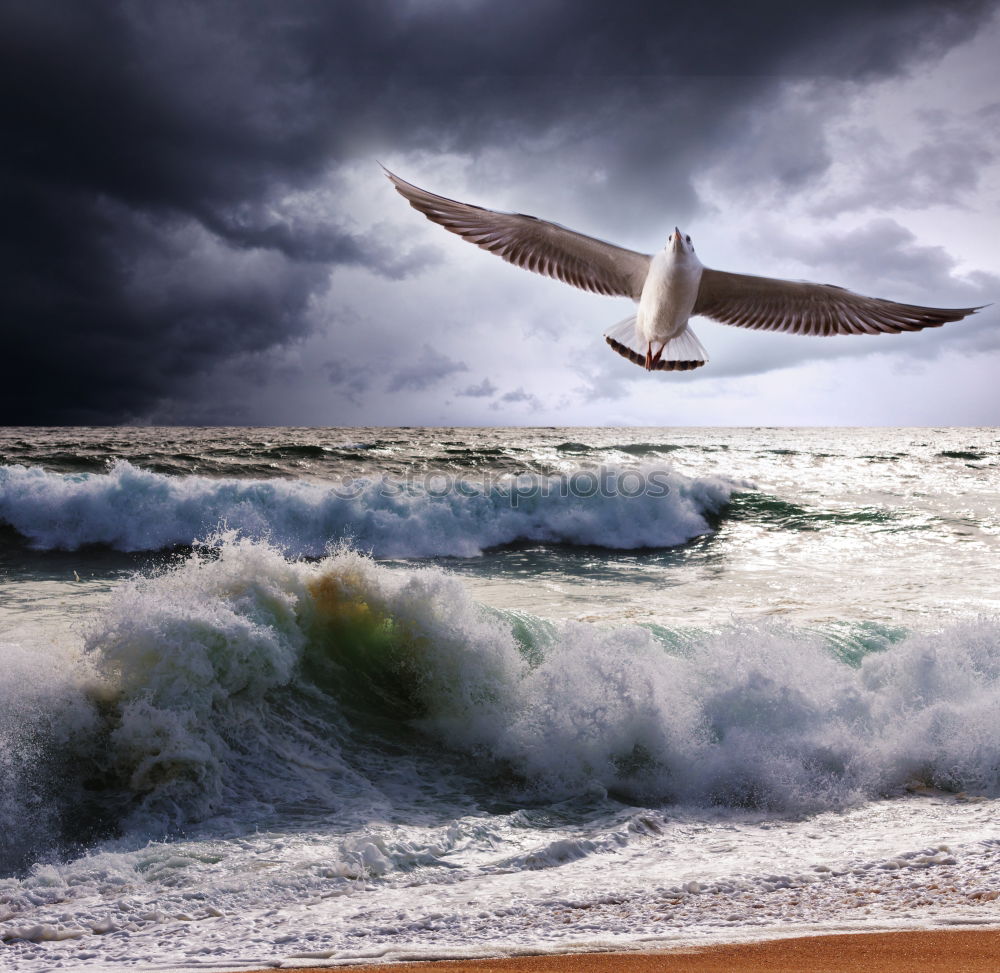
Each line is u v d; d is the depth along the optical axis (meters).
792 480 26.78
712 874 5.12
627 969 3.39
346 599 8.23
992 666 8.38
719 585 14.49
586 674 7.67
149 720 6.45
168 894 4.97
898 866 5.03
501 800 6.67
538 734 7.22
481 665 7.88
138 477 18.12
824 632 9.60
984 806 6.46
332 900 4.94
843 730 7.52
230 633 7.07
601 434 65.50
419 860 5.56
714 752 7.21
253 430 68.94
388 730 7.44
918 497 23.75
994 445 50.12
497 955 3.79
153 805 6.02
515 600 12.93
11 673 6.43
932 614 11.89
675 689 7.78
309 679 7.65
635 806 6.69
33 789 5.95
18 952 4.27
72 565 15.41
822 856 5.43
